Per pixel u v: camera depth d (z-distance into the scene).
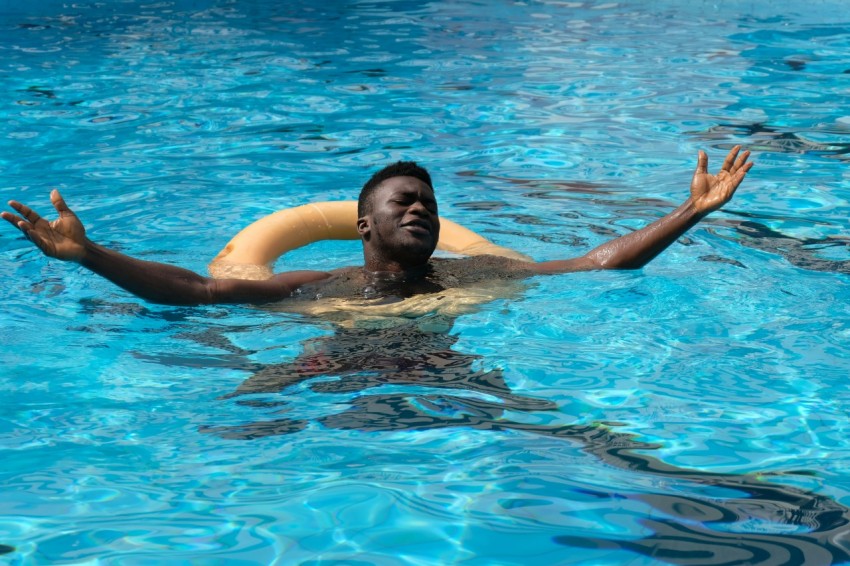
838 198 4.74
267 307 3.45
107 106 6.75
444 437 2.46
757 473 2.27
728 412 2.62
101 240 4.23
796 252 4.03
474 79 7.55
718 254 4.01
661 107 6.65
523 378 2.84
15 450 2.42
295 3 11.32
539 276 3.73
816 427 2.52
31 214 2.94
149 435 2.50
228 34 9.34
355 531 2.02
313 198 4.90
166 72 7.77
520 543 1.97
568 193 4.97
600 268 3.80
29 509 2.13
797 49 8.34
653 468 2.29
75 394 2.76
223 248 4.14
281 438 2.47
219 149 5.80
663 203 4.77
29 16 10.31
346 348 3.07
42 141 5.93
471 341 3.14
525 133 6.11
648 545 1.95
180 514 2.10
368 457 2.36
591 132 6.10
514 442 2.44
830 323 3.26
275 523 2.05
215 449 2.42
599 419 2.57
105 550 1.96
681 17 10.05
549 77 7.57
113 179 5.20
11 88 7.21
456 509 2.10
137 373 2.90
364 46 8.80
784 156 5.48
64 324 3.29
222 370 2.93
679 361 2.97
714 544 1.95
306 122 6.40
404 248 3.65
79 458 2.37
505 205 4.77
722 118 6.34
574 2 11.21
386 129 6.23
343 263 4.08
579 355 3.02
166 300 3.29
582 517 2.07
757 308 3.42
